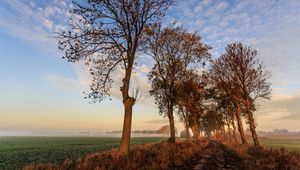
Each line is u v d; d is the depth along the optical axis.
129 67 19.89
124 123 18.52
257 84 36.12
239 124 41.91
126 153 17.36
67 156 33.97
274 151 25.36
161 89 36.31
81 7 18.34
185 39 34.44
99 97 20.22
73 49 18.31
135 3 19.61
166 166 13.87
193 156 20.70
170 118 33.28
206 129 107.94
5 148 59.59
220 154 23.72
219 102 47.06
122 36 20.02
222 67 39.34
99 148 54.53
